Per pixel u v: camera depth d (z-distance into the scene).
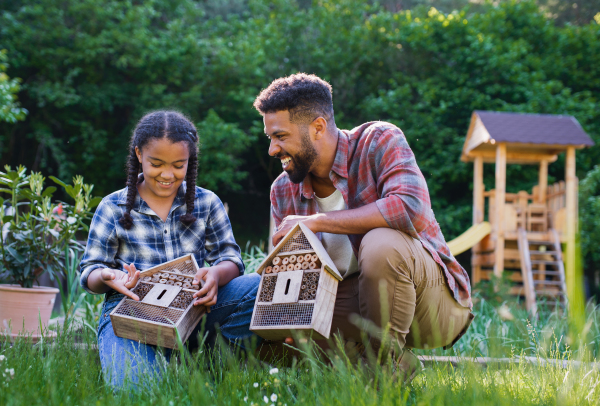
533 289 7.08
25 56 12.41
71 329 2.17
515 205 8.02
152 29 14.23
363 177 2.03
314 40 14.42
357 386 1.32
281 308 1.69
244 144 13.87
